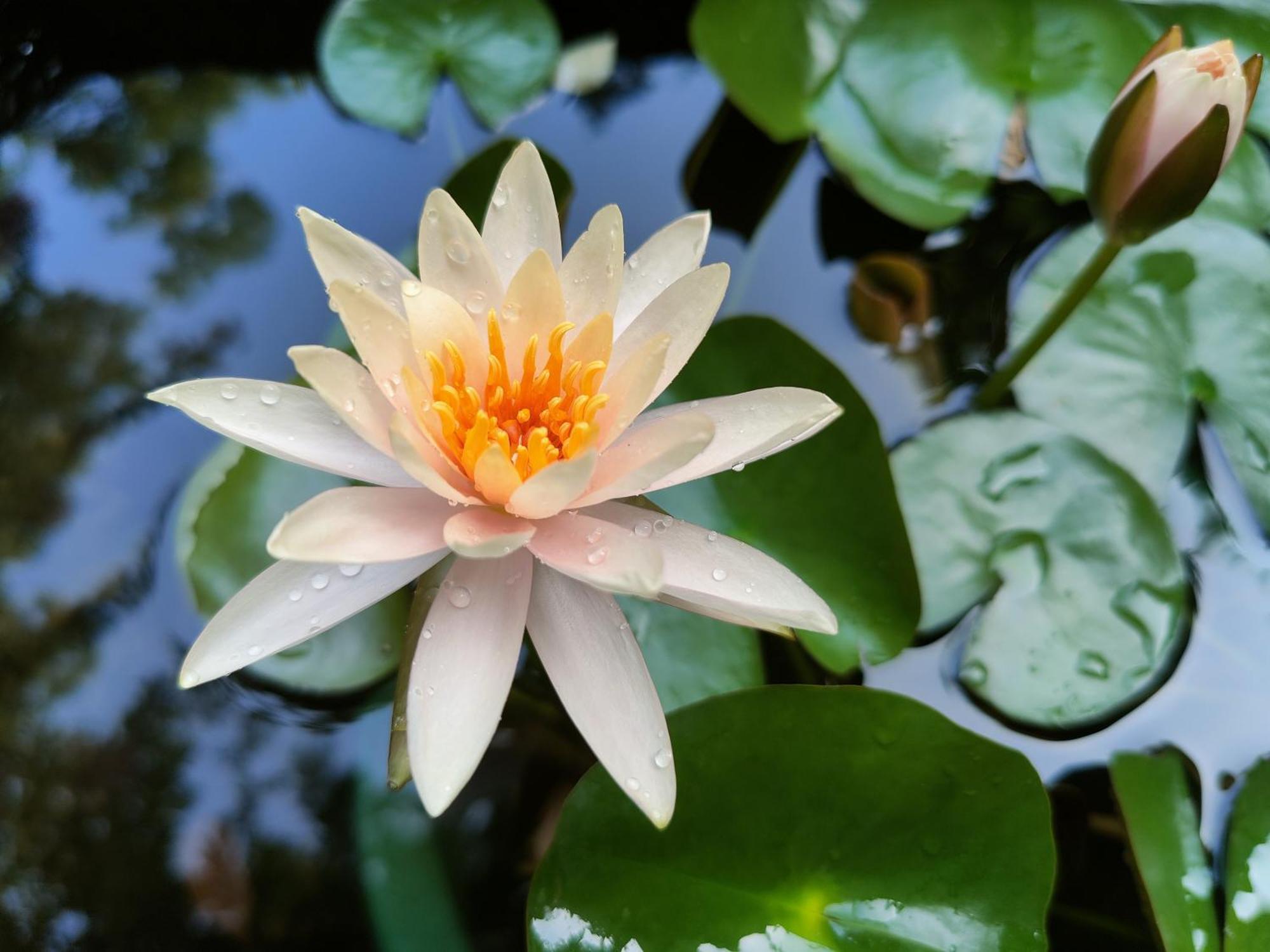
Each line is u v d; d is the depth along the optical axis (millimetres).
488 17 847
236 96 853
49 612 770
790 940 726
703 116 858
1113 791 758
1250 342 798
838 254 834
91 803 754
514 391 749
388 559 719
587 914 726
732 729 738
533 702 771
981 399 803
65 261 819
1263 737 761
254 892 750
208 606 765
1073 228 832
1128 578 772
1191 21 838
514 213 751
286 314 812
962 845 731
